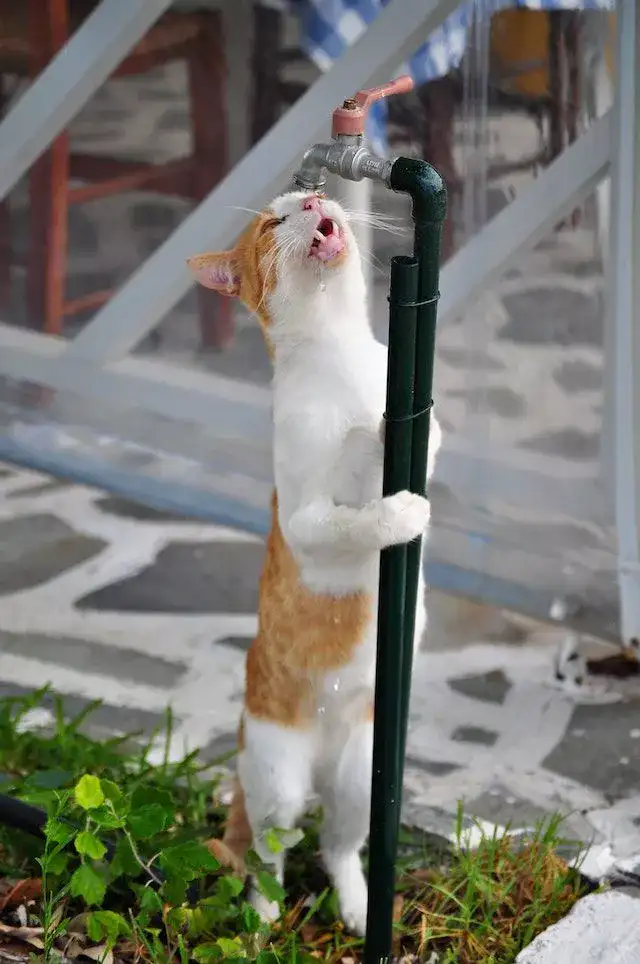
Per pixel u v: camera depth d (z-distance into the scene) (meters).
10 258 5.41
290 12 4.75
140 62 5.02
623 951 2.66
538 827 3.09
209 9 5.05
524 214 3.85
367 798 2.81
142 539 4.95
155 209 5.77
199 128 5.25
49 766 3.33
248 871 2.79
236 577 4.66
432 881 3.03
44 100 4.55
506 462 4.13
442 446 4.22
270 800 2.77
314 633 2.70
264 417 4.57
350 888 2.95
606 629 4.01
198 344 5.25
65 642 4.21
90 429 4.97
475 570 4.19
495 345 4.08
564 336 3.97
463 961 2.78
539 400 4.05
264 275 2.59
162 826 2.61
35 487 5.42
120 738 3.43
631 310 3.74
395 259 2.24
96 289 5.66
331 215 2.52
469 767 3.52
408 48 3.82
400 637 2.46
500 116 3.82
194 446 4.79
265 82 5.04
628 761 3.53
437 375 4.19
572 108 3.71
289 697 2.75
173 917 2.63
